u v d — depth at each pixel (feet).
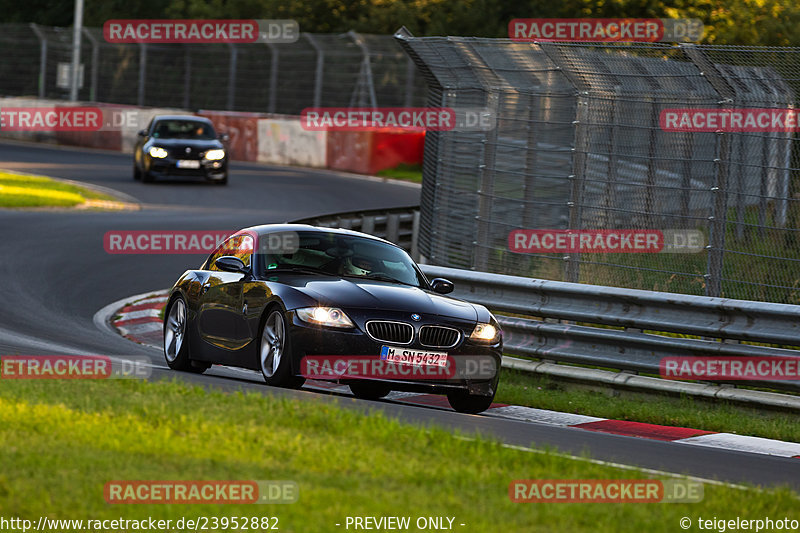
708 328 128.47
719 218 139.13
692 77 142.51
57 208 299.17
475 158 174.50
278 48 466.70
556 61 153.89
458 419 102.27
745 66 135.95
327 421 83.56
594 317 137.80
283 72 472.44
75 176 382.63
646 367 131.34
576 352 137.39
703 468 87.51
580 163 154.40
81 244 241.35
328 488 64.90
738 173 139.54
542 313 142.92
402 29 172.65
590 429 113.91
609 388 133.80
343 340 108.99
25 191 321.73
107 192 341.00
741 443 108.37
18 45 563.07
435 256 184.55
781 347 142.72
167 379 110.11
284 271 119.85
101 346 148.97
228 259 121.70
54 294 191.42
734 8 416.05
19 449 68.54
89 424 76.43
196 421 79.87
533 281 143.74
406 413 101.40
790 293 137.08
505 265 167.53
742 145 138.72
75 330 162.30
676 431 113.29
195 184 374.84
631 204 149.48
